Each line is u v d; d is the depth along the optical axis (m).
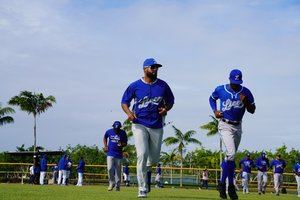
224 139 8.21
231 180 8.20
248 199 8.98
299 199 11.89
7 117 49.22
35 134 50.12
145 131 7.57
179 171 34.41
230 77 8.14
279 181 21.72
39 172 27.50
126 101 7.61
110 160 13.91
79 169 26.52
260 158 22.19
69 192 9.80
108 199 6.93
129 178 33.44
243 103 8.14
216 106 8.34
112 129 13.97
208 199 7.95
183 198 8.12
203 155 61.78
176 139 56.12
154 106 7.57
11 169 32.97
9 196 6.94
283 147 56.62
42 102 50.38
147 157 7.60
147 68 7.54
